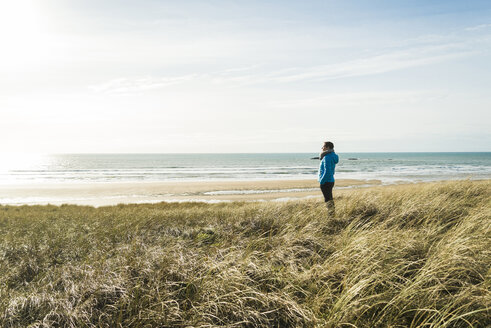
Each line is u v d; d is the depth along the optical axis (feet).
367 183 144.66
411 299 9.96
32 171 264.31
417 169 263.70
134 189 126.21
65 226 28.32
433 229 15.88
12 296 11.63
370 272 11.55
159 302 9.92
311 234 16.97
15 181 167.02
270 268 12.81
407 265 11.41
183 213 34.96
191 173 228.22
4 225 34.45
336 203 26.86
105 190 123.54
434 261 11.44
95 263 14.28
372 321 9.33
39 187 134.31
